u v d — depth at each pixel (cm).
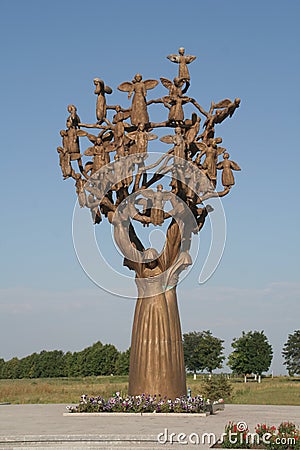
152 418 1495
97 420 1455
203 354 5869
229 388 2602
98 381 5066
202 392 2583
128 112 1745
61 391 3428
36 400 2803
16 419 1495
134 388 1648
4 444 1160
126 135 1711
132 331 1709
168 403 1578
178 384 1645
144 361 1642
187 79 1720
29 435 1175
